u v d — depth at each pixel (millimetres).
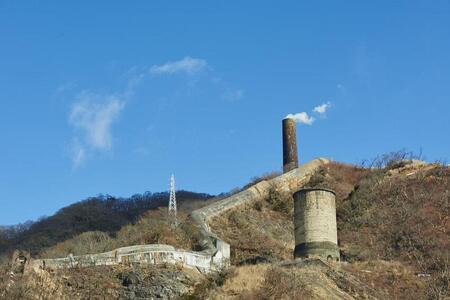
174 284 45469
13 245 84125
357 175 80188
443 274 49219
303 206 51094
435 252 55062
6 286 43188
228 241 62625
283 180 77000
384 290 45969
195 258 49188
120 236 62094
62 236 85875
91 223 91625
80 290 44375
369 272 48562
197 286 45781
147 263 46875
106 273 45812
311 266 46969
